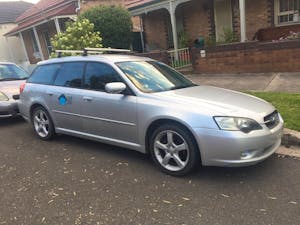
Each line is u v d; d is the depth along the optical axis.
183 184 4.28
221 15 14.85
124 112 4.93
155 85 5.13
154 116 4.55
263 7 13.52
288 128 5.59
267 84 9.16
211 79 10.84
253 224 3.34
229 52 11.27
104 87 5.29
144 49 18.77
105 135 5.39
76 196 4.15
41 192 4.32
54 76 6.25
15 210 3.91
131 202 3.91
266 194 3.89
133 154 5.44
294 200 3.72
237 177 4.37
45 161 5.43
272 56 10.50
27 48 25.45
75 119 5.79
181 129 4.34
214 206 3.71
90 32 12.20
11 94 8.21
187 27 16.31
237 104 4.47
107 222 3.54
